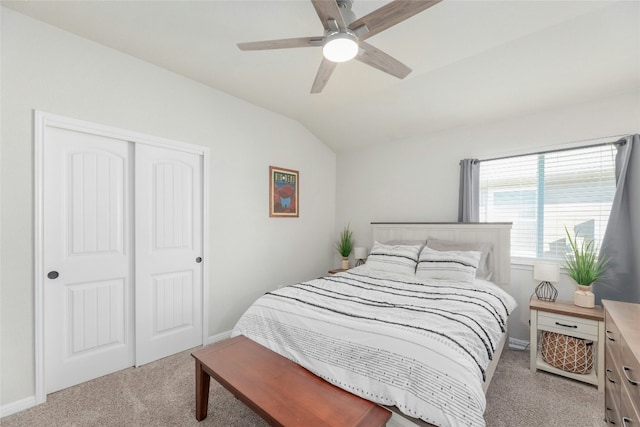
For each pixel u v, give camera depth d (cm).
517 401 198
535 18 190
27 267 192
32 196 194
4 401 183
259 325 202
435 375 131
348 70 262
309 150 416
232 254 318
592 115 258
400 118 345
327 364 157
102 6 183
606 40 203
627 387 121
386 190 403
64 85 208
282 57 243
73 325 216
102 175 230
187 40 220
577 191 270
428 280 277
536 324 241
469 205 319
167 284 267
